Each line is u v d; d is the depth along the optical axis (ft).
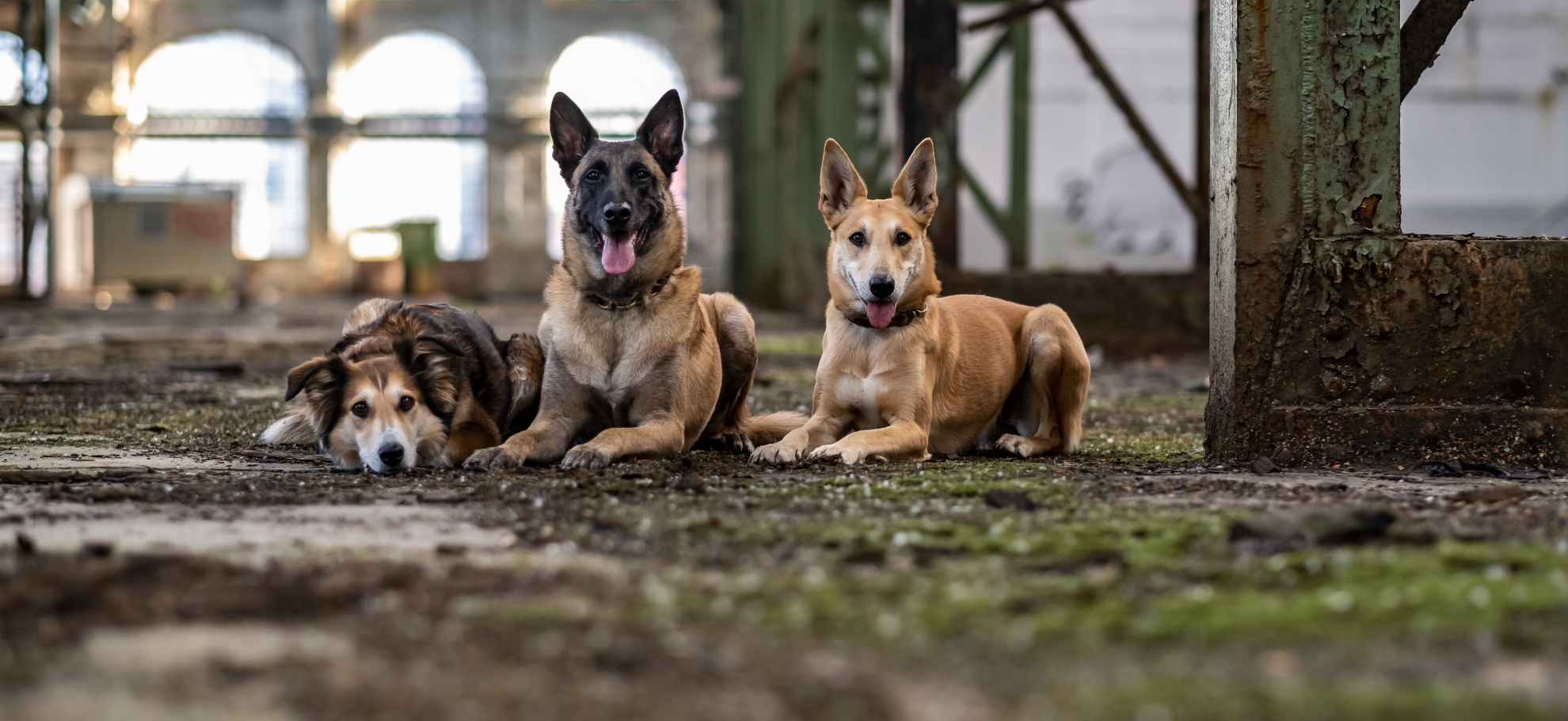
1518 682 5.91
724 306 19.12
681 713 5.53
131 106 117.80
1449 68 98.58
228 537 9.65
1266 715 5.49
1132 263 100.99
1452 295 14.49
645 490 12.57
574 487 12.80
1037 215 100.94
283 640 6.59
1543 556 8.46
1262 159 14.65
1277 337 14.80
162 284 109.19
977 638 6.70
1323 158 14.61
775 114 74.90
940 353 16.62
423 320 16.89
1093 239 95.76
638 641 6.63
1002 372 17.62
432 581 7.98
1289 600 7.45
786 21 72.18
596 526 10.26
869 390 16.05
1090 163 100.73
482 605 7.36
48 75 76.95
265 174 119.85
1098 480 13.32
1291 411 14.70
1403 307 14.53
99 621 6.89
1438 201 99.25
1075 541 9.43
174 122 116.98
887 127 71.00
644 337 16.17
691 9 118.83
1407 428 14.53
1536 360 14.48
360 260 121.29
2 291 92.07
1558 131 98.12
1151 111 99.66
